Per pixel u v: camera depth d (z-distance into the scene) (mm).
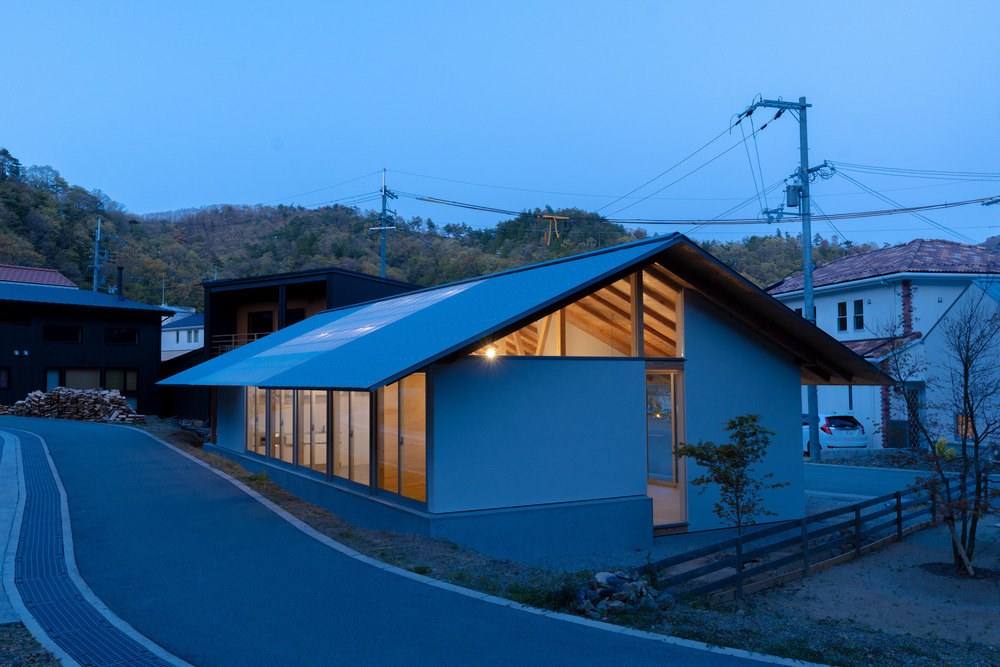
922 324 25906
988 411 20875
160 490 13516
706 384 12836
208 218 187750
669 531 12219
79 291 41625
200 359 36406
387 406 11586
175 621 6332
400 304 16344
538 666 5305
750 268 90312
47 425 26906
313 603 6828
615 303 11961
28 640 5820
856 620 8094
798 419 13836
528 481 10742
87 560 8492
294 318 29344
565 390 11188
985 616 8203
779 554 11320
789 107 22781
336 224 149500
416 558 8641
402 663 5363
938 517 13258
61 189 112500
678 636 6223
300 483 14375
